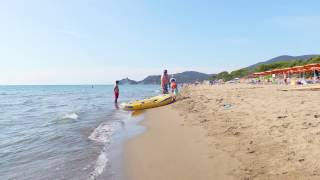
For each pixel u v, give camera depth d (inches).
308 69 2015.3
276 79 2571.4
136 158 287.7
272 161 232.2
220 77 6205.7
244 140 304.5
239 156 255.6
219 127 388.8
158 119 560.1
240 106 573.0
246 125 374.6
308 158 226.2
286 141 277.6
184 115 571.5
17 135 466.0
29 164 291.7
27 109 1006.4
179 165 251.6
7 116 767.1
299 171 205.6
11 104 1317.7
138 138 386.9
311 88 1033.5
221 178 211.5
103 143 372.8
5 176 256.5
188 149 300.4
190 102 835.4
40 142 401.4
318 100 573.3
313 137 277.7
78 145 367.6
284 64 4375.0
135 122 557.0
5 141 416.2
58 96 2293.3
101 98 1749.5
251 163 234.2
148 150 315.6
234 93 1053.8
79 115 725.9
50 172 260.5
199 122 453.4
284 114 410.9
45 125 568.7
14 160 310.0
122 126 518.3
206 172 227.3
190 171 233.6
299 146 257.4
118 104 1109.7
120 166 264.8
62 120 628.4
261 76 3508.9
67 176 245.8
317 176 194.2
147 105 819.4
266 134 313.7
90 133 454.6
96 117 679.1
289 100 599.2
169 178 223.1
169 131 414.3
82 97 1973.4
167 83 1083.9
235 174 216.2
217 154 270.1
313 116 376.5
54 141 402.9
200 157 267.7
